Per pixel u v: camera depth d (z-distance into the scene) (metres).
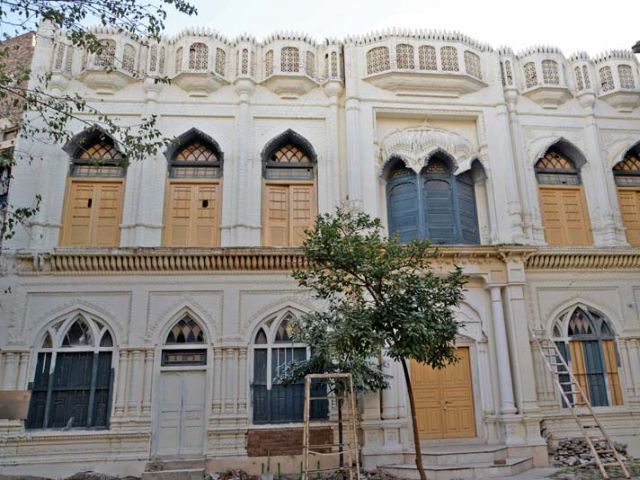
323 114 15.40
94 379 12.69
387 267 9.26
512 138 15.86
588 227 15.65
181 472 11.70
